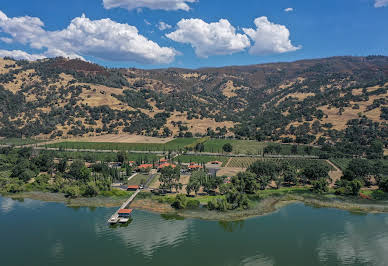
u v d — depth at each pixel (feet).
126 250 294.66
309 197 447.01
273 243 308.19
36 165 600.39
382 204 418.51
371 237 320.91
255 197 439.22
